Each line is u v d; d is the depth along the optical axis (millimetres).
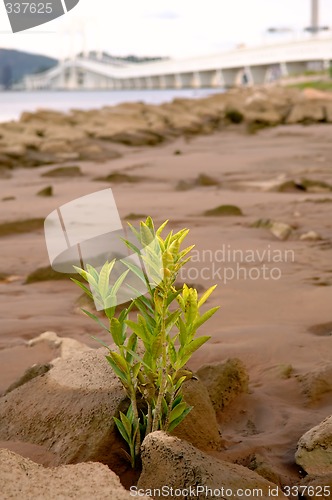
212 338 4047
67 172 14562
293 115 32344
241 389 3092
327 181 12406
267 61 86562
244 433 2785
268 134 25859
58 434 2500
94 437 2408
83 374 2730
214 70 107438
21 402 2738
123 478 2330
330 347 3846
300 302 4879
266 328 4207
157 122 29781
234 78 106188
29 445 2529
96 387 2607
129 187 12336
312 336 4059
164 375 2258
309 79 67625
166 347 2434
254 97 43312
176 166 15547
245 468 2195
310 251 6695
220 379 3041
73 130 25125
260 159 16375
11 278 5996
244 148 19953
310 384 3201
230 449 2594
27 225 8414
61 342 3912
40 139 21844
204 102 42844
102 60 132500
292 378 3340
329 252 6656
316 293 5031
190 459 2135
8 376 3533
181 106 39750
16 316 4715
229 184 12234
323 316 4531
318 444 2469
